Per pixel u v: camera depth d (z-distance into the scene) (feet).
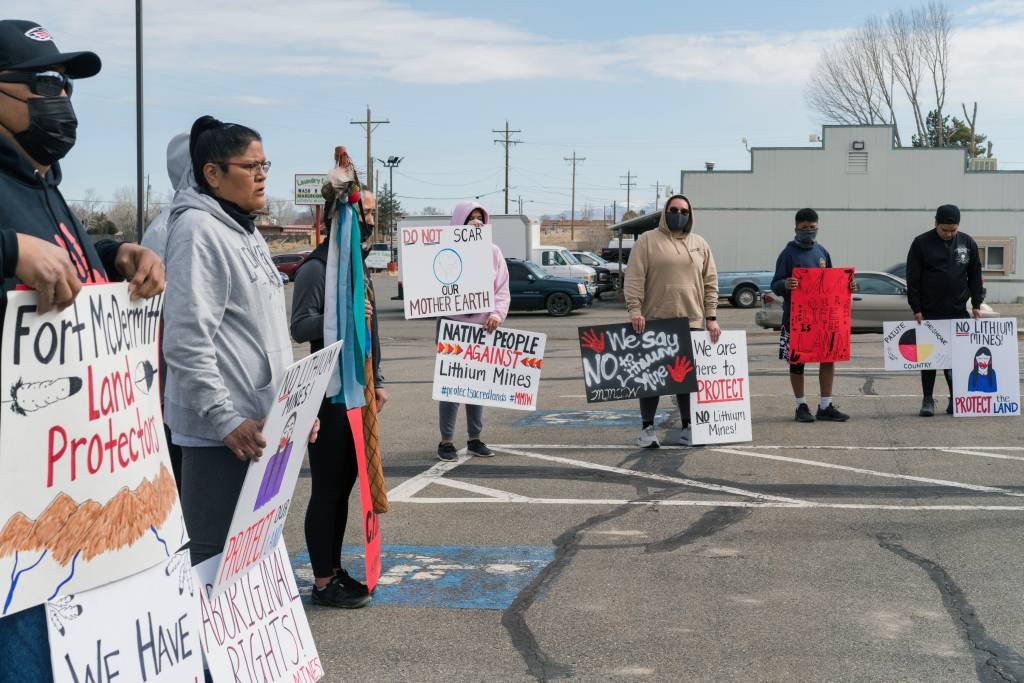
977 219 110.73
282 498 11.04
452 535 19.17
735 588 15.98
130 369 7.85
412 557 17.80
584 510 20.95
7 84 7.49
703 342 27.84
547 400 38.06
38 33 7.75
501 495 22.33
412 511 20.98
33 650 7.02
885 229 112.27
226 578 9.89
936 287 31.58
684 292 27.22
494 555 17.87
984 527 19.36
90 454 7.27
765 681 12.43
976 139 222.69
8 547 6.57
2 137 7.55
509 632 14.16
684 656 13.25
